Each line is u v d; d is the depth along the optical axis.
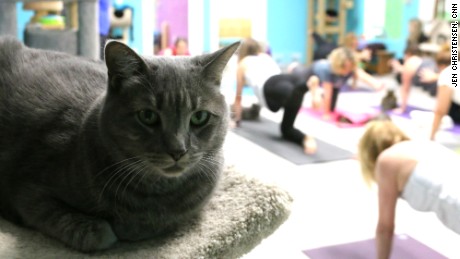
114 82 0.92
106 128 0.92
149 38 4.05
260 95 3.38
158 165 0.92
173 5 4.20
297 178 2.51
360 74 4.08
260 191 1.11
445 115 3.07
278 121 3.71
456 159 1.66
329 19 5.35
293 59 5.12
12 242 0.97
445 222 1.55
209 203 1.12
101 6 2.99
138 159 0.94
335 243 1.93
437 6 4.60
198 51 4.35
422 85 3.87
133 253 0.95
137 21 4.00
